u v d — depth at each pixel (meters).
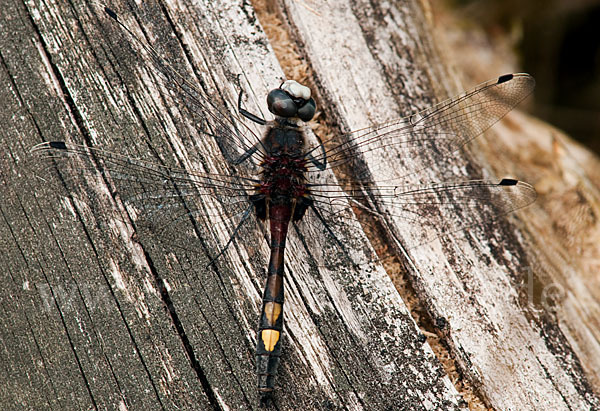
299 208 0.33
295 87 0.33
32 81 0.33
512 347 0.33
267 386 0.33
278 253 0.33
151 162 0.33
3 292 0.33
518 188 0.33
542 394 0.33
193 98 0.33
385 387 0.33
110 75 0.33
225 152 0.33
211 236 0.33
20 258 0.33
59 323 0.33
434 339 0.33
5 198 0.33
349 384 0.33
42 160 0.33
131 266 0.33
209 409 0.33
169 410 0.33
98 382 0.33
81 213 0.33
